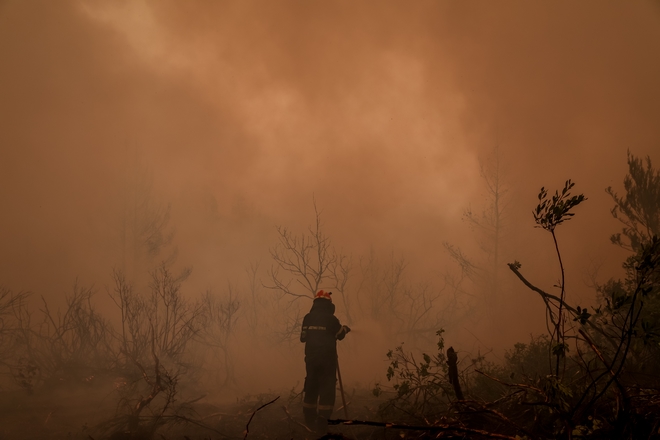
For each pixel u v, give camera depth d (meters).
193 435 4.99
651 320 4.14
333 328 5.87
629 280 5.17
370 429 4.79
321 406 5.32
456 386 4.01
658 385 3.82
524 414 3.88
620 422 2.99
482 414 3.87
